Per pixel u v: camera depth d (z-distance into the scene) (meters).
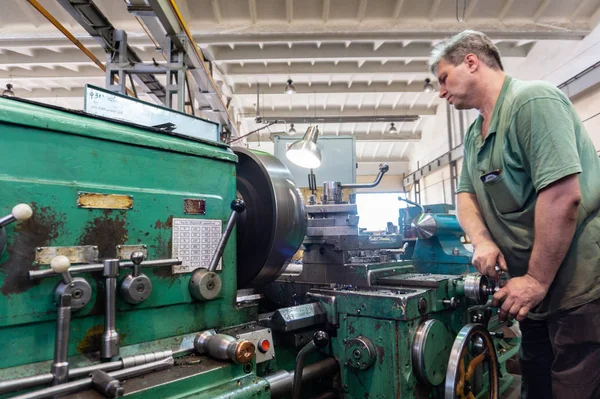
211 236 0.96
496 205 1.15
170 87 2.56
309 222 1.55
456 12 3.46
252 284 1.28
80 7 2.31
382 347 1.17
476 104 1.18
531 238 1.09
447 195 6.85
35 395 0.58
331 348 1.33
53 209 0.69
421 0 3.61
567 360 1.05
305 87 6.03
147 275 0.82
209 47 4.30
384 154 9.23
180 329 0.88
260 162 1.23
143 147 0.84
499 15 3.74
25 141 0.67
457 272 2.09
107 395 0.60
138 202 0.82
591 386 1.00
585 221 1.02
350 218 1.54
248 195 1.25
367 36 3.84
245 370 0.83
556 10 3.70
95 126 0.76
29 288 0.66
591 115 3.78
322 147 2.72
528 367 1.31
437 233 2.15
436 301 1.30
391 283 1.43
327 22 3.76
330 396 1.28
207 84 3.24
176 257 0.88
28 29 3.62
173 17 2.38
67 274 0.66
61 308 0.64
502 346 2.06
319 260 1.54
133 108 1.15
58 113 0.73
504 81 1.13
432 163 7.38
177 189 0.90
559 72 4.16
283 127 7.33
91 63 4.62
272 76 5.50
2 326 0.63
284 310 1.20
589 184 1.03
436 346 1.22
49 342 0.69
